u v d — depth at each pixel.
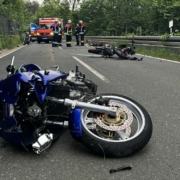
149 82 7.61
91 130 3.56
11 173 3.03
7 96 3.32
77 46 26.75
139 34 26.55
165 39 15.61
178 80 7.86
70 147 3.62
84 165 3.16
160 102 5.61
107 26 37.94
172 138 3.87
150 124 3.47
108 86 7.14
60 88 3.59
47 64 11.41
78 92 3.79
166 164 3.17
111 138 3.44
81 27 28.19
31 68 3.94
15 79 3.27
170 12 21.83
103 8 44.47
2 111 3.68
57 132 3.67
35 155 3.42
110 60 12.98
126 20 34.72
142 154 3.40
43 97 3.28
